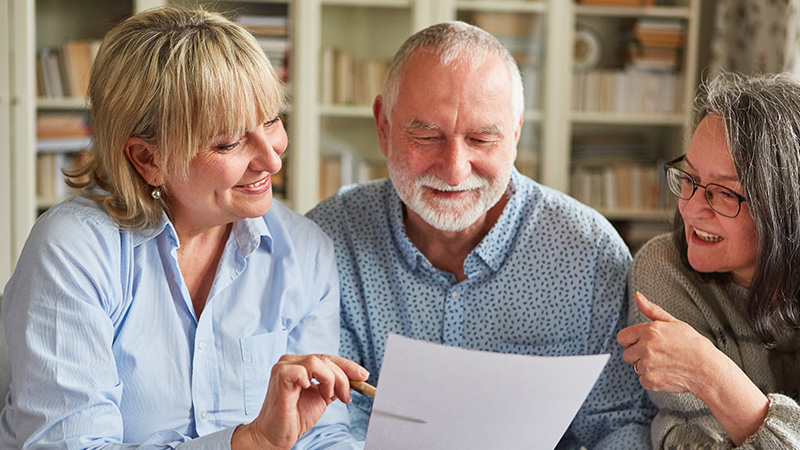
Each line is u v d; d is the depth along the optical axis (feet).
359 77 11.14
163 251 3.79
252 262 4.06
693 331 3.51
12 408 3.76
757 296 3.69
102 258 3.58
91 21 10.25
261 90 3.53
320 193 11.18
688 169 3.85
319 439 4.01
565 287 4.54
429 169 4.24
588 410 4.49
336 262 4.65
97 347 3.45
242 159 3.58
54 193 10.29
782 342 3.92
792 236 3.56
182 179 3.57
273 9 10.74
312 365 3.22
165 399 3.71
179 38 3.47
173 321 3.77
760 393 3.42
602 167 11.64
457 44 4.18
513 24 11.30
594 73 11.46
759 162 3.52
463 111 4.11
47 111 10.21
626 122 11.55
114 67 3.52
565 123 11.48
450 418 3.11
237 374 3.90
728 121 3.61
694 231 3.90
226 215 3.71
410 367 2.98
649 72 11.46
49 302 3.41
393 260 4.60
